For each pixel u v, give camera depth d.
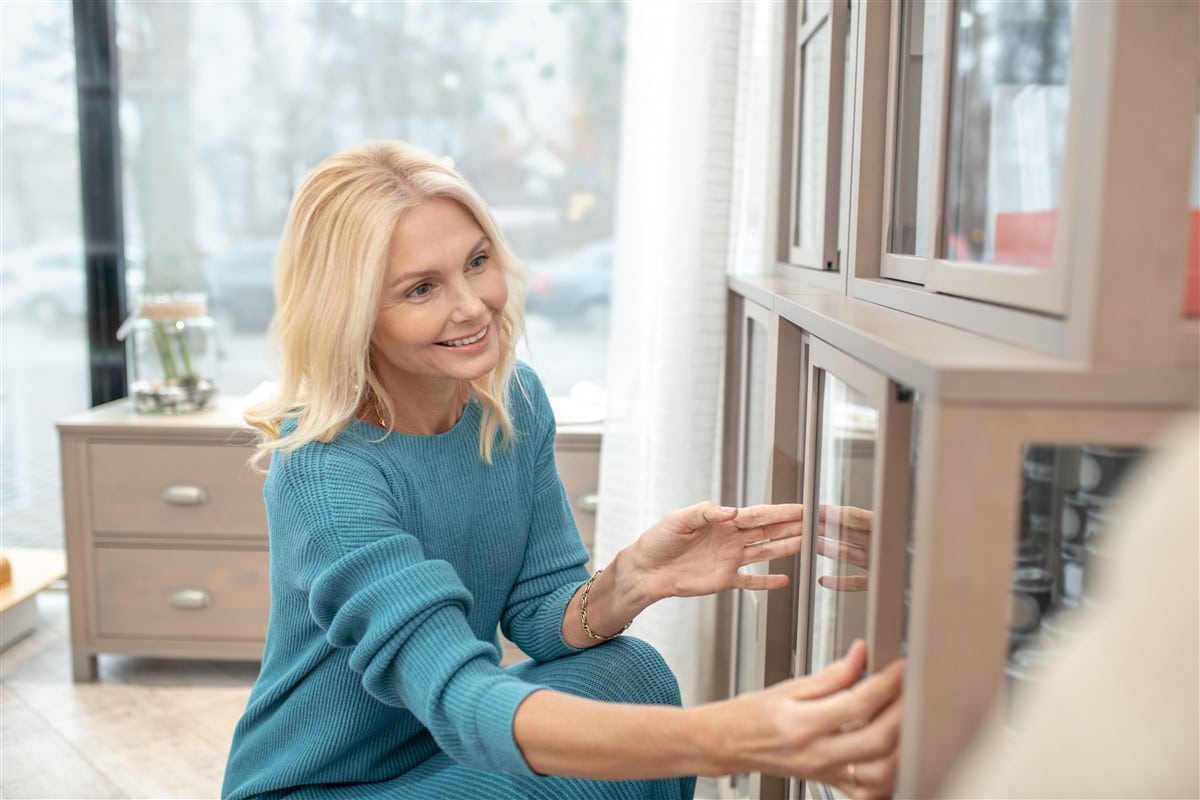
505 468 1.44
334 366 1.26
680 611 2.20
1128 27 0.75
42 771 2.17
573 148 3.03
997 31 0.98
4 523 3.19
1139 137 0.75
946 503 0.76
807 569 1.34
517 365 1.56
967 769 0.79
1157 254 0.76
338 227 1.22
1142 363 0.77
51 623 2.99
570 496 2.55
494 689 1.05
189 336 2.69
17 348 3.14
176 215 3.09
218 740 2.31
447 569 1.18
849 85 1.57
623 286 2.30
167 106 3.05
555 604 1.46
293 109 3.04
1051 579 0.79
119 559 2.58
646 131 2.26
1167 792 0.61
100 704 2.49
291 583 1.26
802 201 1.99
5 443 3.17
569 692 1.39
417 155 1.28
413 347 1.26
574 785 1.29
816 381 1.31
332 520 1.20
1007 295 0.92
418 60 3.01
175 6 3.00
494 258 1.32
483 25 2.99
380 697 1.18
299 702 1.34
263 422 1.30
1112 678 0.62
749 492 1.94
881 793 0.88
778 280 1.95
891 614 0.95
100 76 3.02
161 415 2.64
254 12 3.01
